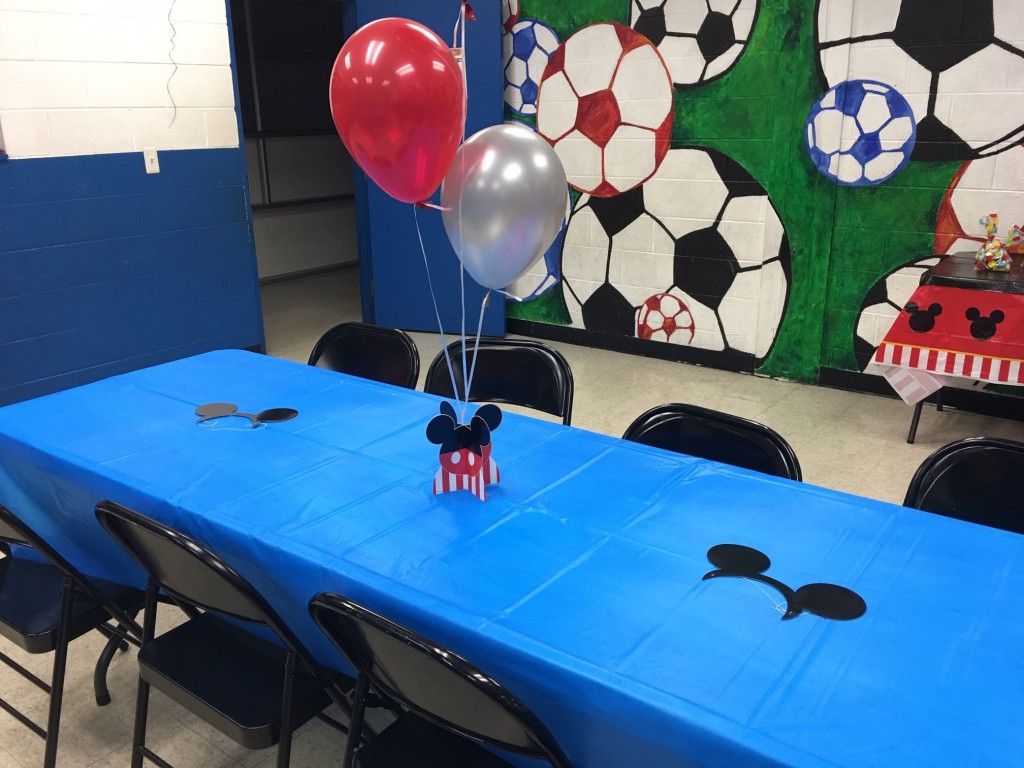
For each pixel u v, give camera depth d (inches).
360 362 115.6
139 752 70.7
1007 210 151.8
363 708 58.8
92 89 161.5
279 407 90.5
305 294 275.9
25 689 89.3
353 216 320.2
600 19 186.5
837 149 164.7
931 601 53.6
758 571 56.9
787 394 174.6
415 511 66.2
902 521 64.2
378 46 61.3
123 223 171.3
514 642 49.1
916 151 157.5
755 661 47.5
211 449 79.0
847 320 173.5
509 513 65.8
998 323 131.3
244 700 63.1
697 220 185.8
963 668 47.0
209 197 185.5
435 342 215.8
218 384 98.7
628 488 70.3
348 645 55.0
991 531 62.7
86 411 89.8
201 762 78.6
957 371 136.7
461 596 54.1
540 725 46.3
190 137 179.6
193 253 185.2
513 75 203.6
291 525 63.8
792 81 165.8
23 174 154.6
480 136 67.5
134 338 178.2
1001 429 153.4
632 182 192.4
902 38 153.7
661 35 179.6
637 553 59.6
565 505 67.2
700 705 43.8
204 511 66.2
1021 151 147.9
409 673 51.1
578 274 207.5
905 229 162.6
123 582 82.0
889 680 45.9
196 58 177.0
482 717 49.5
